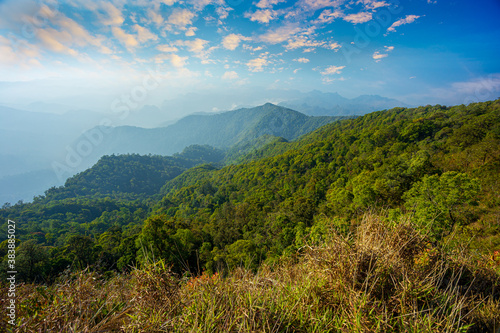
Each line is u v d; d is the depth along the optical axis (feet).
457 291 4.99
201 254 67.46
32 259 54.95
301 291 5.50
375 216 7.23
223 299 5.27
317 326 4.51
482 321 4.90
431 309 4.71
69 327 5.11
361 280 5.22
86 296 6.30
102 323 5.57
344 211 63.46
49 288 7.29
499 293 5.95
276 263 7.66
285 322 4.68
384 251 5.77
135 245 72.79
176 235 70.23
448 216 39.24
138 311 5.14
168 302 5.23
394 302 4.89
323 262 5.90
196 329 4.42
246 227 122.11
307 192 173.06
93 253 77.25
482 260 7.01
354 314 4.45
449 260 6.35
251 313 4.58
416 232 6.64
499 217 38.63
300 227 64.90
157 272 5.81
